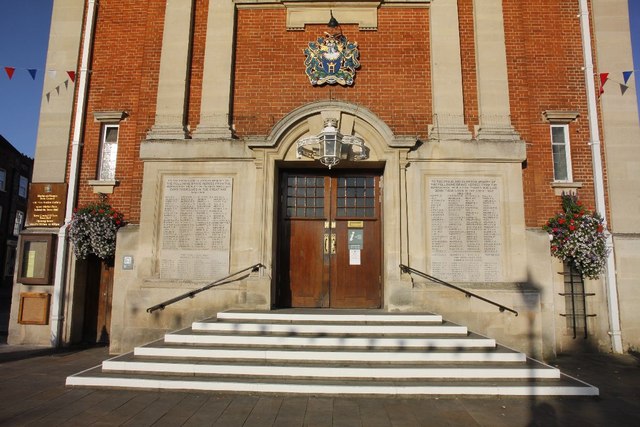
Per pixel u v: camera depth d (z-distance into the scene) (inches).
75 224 392.2
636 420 211.3
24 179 1385.3
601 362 346.3
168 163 379.6
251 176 376.5
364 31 404.5
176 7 409.4
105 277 421.1
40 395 239.1
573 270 389.4
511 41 404.5
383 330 295.7
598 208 389.7
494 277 359.6
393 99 393.4
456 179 370.9
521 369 255.0
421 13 407.8
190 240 370.3
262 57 403.2
